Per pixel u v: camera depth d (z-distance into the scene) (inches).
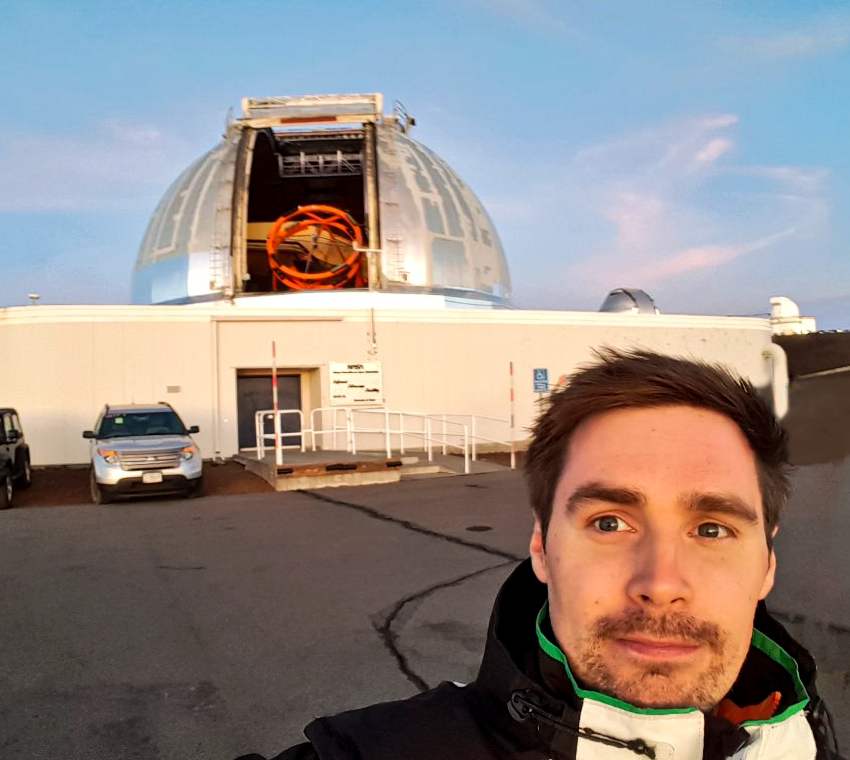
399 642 211.9
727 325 924.6
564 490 53.1
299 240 1005.8
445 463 671.1
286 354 786.2
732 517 49.7
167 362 751.7
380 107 993.5
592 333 872.9
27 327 730.2
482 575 285.1
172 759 147.1
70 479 661.3
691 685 48.4
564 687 52.5
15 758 147.8
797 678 54.8
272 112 979.9
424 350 818.2
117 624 233.6
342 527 391.5
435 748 51.4
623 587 49.4
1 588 281.9
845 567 238.8
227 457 764.6
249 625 230.4
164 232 974.4
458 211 988.6
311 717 165.2
